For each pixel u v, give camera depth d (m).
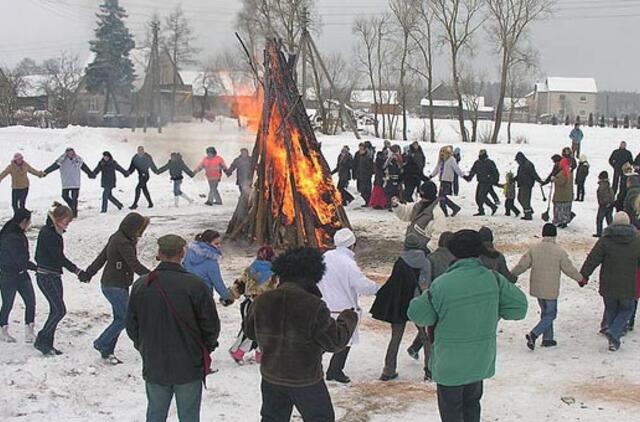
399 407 7.36
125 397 7.43
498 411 7.29
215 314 5.54
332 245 14.43
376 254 15.14
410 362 8.99
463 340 5.44
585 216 19.30
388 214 19.94
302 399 5.05
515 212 19.38
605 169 29.06
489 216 19.44
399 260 8.20
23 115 52.94
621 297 9.36
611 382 8.22
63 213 8.65
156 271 5.51
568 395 7.78
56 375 7.94
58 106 54.03
